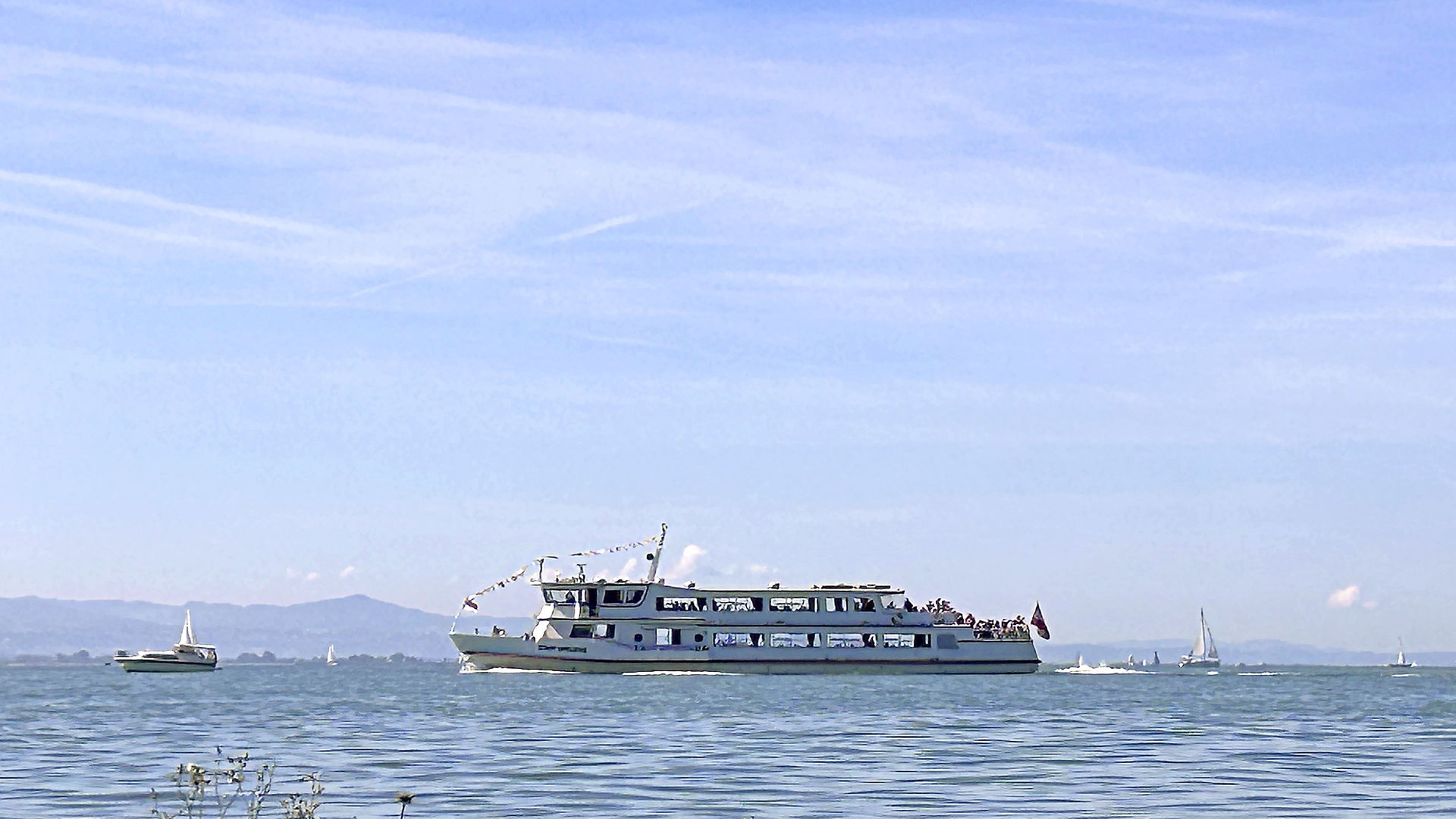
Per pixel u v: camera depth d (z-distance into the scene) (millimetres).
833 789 56969
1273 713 106812
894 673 168000
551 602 167250
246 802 52062
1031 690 141875
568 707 110188
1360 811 50469
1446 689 158500
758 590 166000
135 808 51062
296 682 196625
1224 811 50750
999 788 57312
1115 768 64750
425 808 51594
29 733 87750
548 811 50812
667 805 52188
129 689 167875
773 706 111000
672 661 163875
